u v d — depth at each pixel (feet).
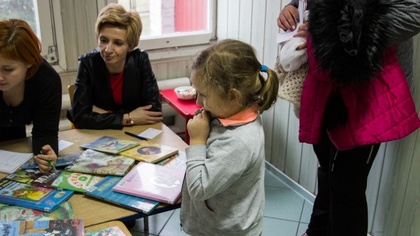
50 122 5.65
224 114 4.06
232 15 10.26
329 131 5.46
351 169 5.63
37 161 5.00
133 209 4.21
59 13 8.96
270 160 9.75
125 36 6.57
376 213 7.13
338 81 4.79
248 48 4.01
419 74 5.90
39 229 3.76
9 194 4.38
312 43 4.91
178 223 7.80
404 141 6.33
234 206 4.15
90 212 4.19
